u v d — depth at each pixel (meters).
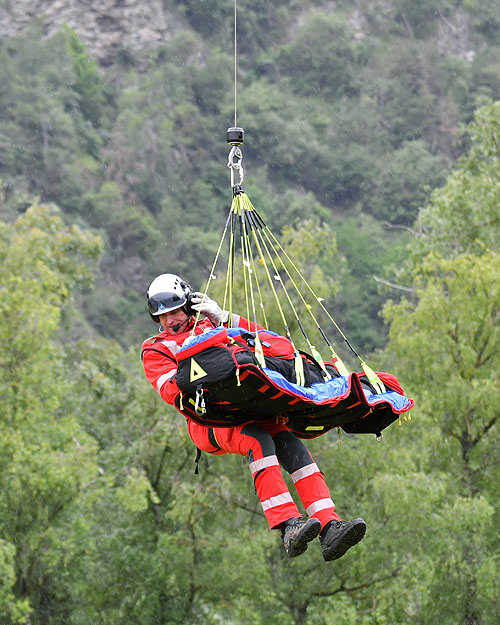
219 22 183.62
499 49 183.38
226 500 31.23
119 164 152.62
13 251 35.09
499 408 30.36
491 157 42.47
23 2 175.25
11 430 29.89
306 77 178.25
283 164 160.00
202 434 8.45
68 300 45.97
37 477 28.84
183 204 152.75
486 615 30.14
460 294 31.44
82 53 165.38
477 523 30.02
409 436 31.41
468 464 32.56
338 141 167.12
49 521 32.12
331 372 8.52
